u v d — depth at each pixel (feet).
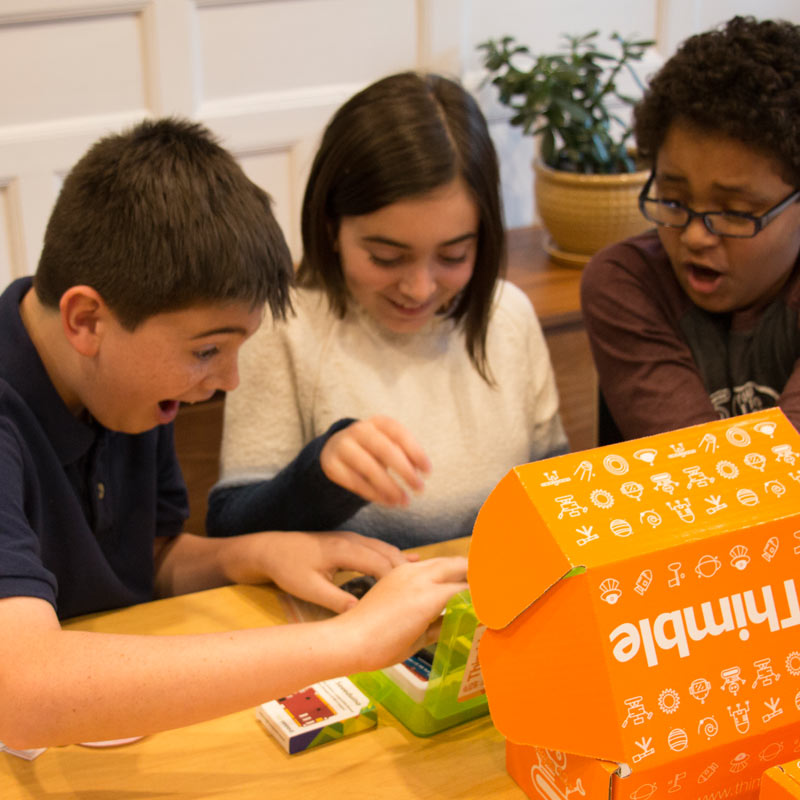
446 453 4.36
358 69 7.82
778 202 3.73
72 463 3.30
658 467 2.33
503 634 2.32
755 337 4.26
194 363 2.91
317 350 4.30
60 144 7.03
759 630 2.27
